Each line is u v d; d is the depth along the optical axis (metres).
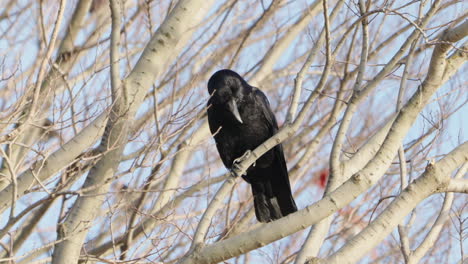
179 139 11.80
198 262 7.87
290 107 9.18
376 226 7.82
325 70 8.89
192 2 10.17
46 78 10.92
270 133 13.37
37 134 10.80
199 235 8.09
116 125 9.52
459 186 7.89
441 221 8.86
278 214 12.68
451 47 8.04
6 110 9.57
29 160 10.65
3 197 9.38
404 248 8.59
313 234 9.06
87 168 9.45
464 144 7.95
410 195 7.86
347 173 9.33
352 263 7.71
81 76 12.13
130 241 11.76
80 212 9.21
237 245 7.80
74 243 9.09
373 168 7.86
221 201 8.41
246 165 8.71
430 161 7.89
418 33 9.12
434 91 8.10
